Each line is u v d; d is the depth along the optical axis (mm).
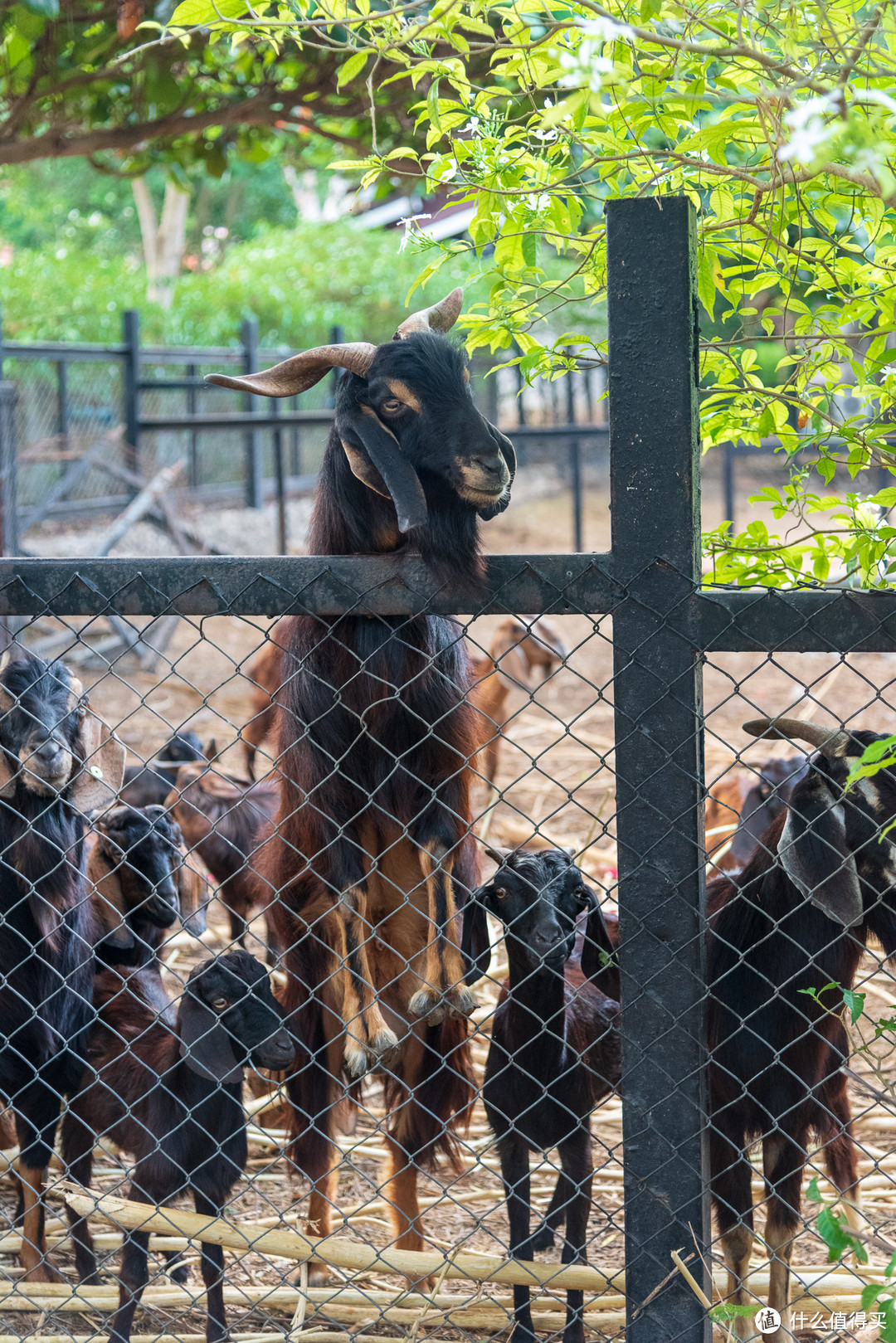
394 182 6871
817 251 3293
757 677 11102
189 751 6230
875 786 2707
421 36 3037
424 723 2996
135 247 32969
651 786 2580
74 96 7223
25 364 14945
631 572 2549
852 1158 3430
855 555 3143
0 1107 3641
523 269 3396
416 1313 3248
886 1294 2850
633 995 2629
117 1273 3701
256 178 33188
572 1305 3256
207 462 17844
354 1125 4352
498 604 2648
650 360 2500
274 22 2893
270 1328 3434
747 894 3100
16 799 3480
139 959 4184
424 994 3217
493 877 3359
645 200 2467
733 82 2904
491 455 2736
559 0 2844
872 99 2449
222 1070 3217
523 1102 3375
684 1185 2635
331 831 3229
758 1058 3045
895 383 3205
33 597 2760
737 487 18922
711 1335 2748
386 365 2830
